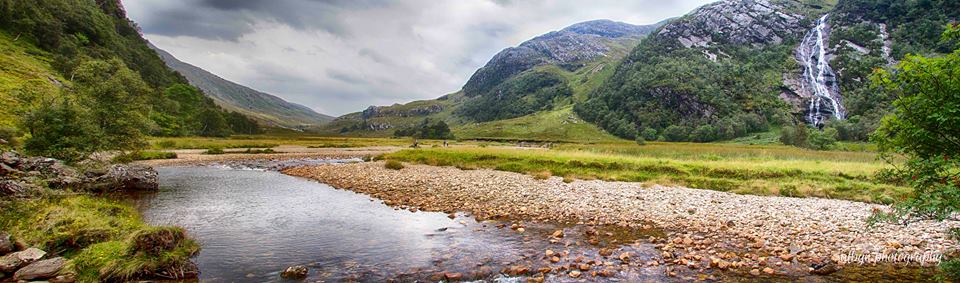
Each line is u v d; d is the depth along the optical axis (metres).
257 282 10.58
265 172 40.72
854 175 26.78
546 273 11.35
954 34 8.91
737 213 18.73
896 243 13.40
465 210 20.52
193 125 129.00
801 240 14.39
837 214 18.28
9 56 96.94
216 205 21.64
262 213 19.64
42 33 123.56
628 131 198.75
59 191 18.39
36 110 28.19
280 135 179.75
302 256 12.85
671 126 185.88
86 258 10.59
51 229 12.12
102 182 24.91
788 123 164.25
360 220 18.19
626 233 15.74
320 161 56.16
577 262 12.23
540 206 20.80
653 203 21.05
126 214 16.73
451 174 34.03
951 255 11.79
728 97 190.50
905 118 9.43
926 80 8.90
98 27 151.88
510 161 39.88
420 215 19.39
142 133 35.66
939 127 8.79
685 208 19.86
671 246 13.76
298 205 21.92
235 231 15.95
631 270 11.51
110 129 32.41
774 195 23.81
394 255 12.99
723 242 14.36
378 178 32.53
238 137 139.38
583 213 19.19
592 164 34.50
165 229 11.80
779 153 48.75
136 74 96.31
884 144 9.94
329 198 24.33
